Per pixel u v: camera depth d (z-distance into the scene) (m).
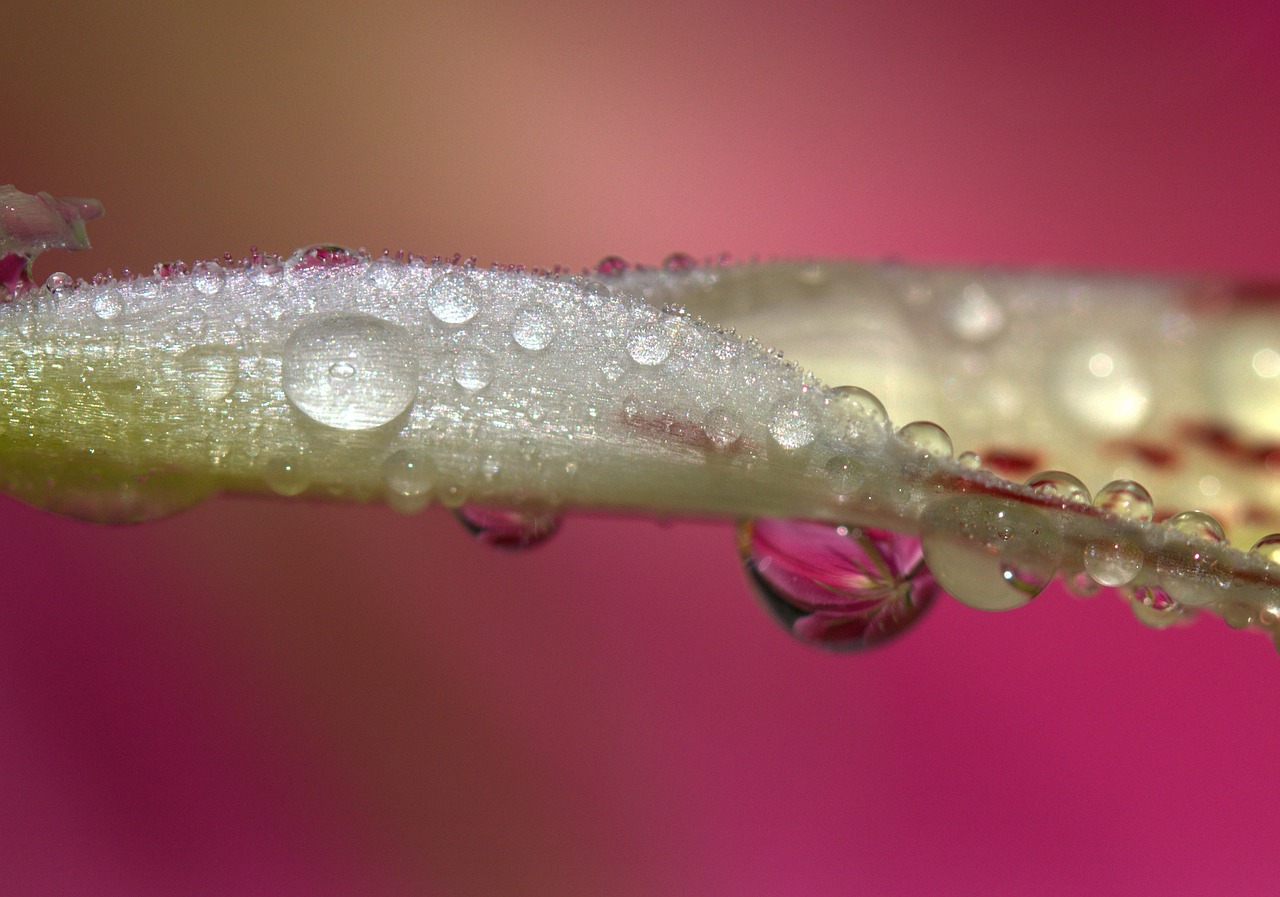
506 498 0.07
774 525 0.07
